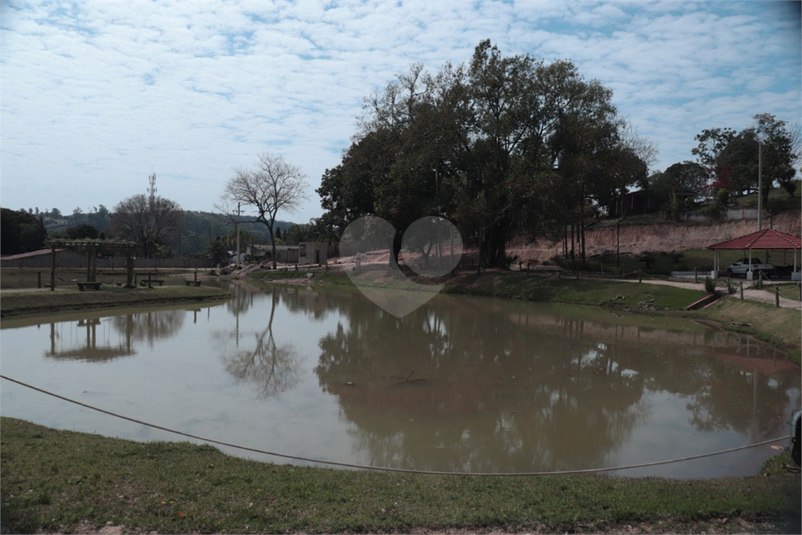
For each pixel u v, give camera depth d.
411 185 39.06
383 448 8.50
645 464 7.69
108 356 16.11
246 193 65.94
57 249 33.72
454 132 38.84
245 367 14.67
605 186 37.94
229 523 4.91
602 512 5.32
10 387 12.16
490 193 37.09
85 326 22.66
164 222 88.81
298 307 31.12
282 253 84.69
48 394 11.57
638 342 18.95
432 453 8.30
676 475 7.29
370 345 18.39
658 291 28.62
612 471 7.47
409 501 5.61
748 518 5.25
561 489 6.13
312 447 8.50
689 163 64.25
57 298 28.00
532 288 34.94
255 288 47.19
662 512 5.31
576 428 9.66
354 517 5.11
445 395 11.89
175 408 10.66
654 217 52.31
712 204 47.19
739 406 11.16
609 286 31.67
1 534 4.59
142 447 7.34
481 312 28.05
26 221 63.69
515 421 10.05
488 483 6.38
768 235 29.33
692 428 9.70
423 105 40.22
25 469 6.02
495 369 14.61
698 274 37.06
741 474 7.32
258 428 9.44
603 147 37.59
